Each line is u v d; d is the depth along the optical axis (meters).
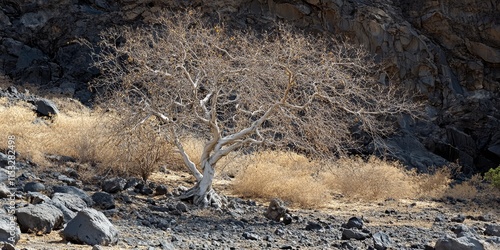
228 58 13.73
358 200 15.97
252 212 12.44
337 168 16.88
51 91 27.50
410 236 10.26
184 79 13.03
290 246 8.51
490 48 29.39
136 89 13.38
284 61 12.78
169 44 13.09
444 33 30.03
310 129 12.58
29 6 30.50
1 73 28.78
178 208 11.52
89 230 7.28
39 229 7.57
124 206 11.16
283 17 30.17
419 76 29.11
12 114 17.38
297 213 12.78
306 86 13.00
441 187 19.36
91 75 28.94
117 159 14.05
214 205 12.44
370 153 25.20
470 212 14.91
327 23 29.88
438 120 28.78
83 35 30.03
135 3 30.14
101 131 15.18
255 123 12.74
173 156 16.16
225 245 8.42
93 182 13.38
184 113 13.08
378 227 11.39
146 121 13.44
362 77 13.92
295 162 18.30
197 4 29.95
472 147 27.92
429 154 26.58
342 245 8.90
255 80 12.61
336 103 13.30
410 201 16.64
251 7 30.28
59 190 10.65
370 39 29.12
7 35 30.08
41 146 14.99
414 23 30.41
